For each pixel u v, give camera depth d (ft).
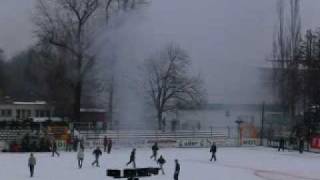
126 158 184.34
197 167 162.40
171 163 171.32
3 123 224.94
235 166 167.53
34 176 134.92
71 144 213.05
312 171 157.79
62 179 130.11
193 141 238.89
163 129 262.26
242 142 247.91
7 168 151.43
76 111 259.39
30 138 209.67
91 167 155.53
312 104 263.08
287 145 235.61
